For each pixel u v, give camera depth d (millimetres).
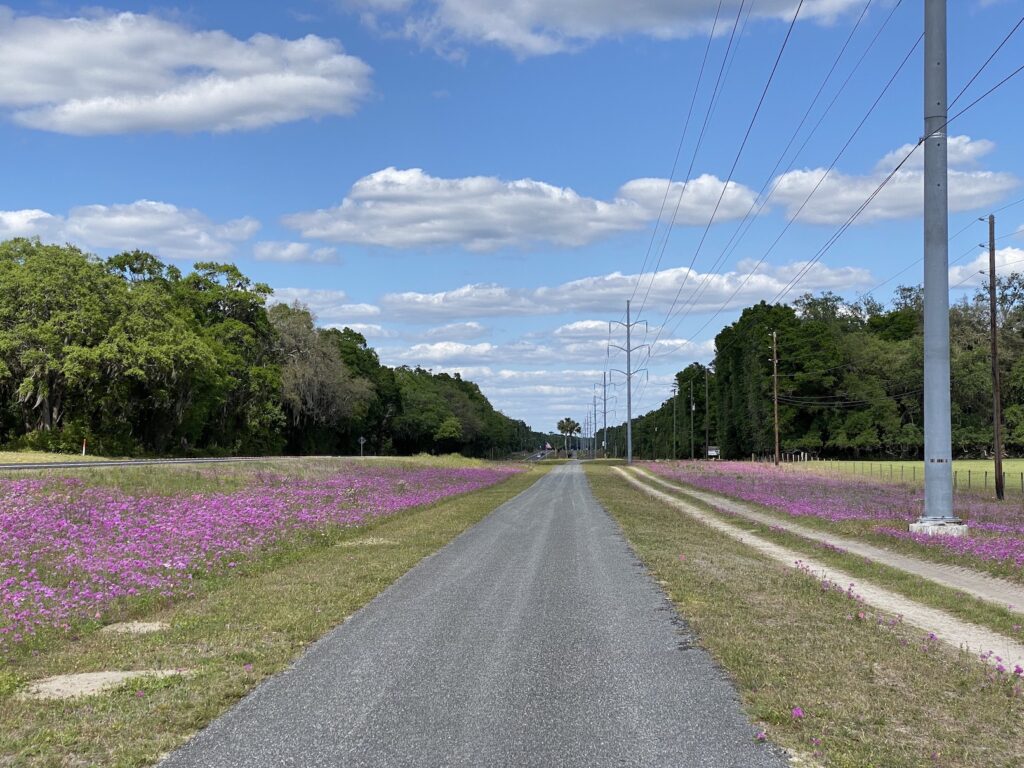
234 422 71812
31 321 48094
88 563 11773
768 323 98875
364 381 93938
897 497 33094
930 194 19922
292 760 4980
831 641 8312
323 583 11758
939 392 19578
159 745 5207
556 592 11180
